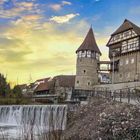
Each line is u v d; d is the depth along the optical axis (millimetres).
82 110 24438
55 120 14227
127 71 76188
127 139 14141
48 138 13367
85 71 81812
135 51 73688
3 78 87000
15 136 20391
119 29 80688
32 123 15227
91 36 85750
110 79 82562
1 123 48281
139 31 75250
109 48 84750
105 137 14891
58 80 90438
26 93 101375
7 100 71125
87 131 16969
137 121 14836
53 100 68500
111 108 18953
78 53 83750
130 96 29750
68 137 17375
